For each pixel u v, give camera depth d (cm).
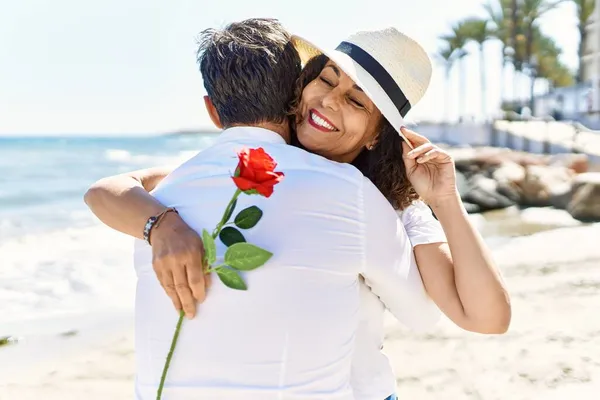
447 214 187
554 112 4106
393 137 210
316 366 157
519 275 712
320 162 167
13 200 2072
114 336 537
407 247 175
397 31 207
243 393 152
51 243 1034
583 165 2170
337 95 204
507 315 180
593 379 407
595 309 559
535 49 4603
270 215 157
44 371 456
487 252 183
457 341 489
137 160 4453
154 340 162
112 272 793
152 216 165
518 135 3634
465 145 4388
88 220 1510
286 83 182
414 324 184
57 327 564
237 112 178
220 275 152
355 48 204
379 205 169
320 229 159
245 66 175
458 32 4800
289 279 155
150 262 168
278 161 165
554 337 489
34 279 755
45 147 6725
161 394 158
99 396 412
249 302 154
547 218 1456
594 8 3872
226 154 171
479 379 416
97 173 3309
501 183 1772
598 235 985
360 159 226
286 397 153
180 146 7331
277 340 154
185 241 156
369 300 181
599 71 3828
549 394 389
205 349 155
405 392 400
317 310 157
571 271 721
